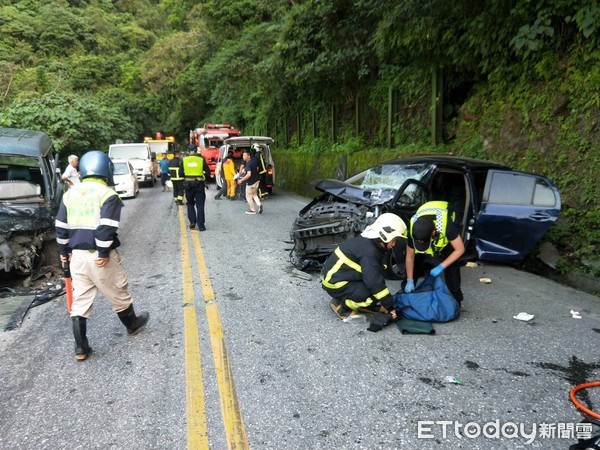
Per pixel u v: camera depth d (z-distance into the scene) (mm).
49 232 5945
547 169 7293
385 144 12656
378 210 5504
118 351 3781
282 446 2535
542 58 7594
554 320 4273
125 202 14812
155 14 59656
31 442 2627
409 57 11305
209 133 20859
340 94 15156
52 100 18188
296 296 5035
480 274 5812
